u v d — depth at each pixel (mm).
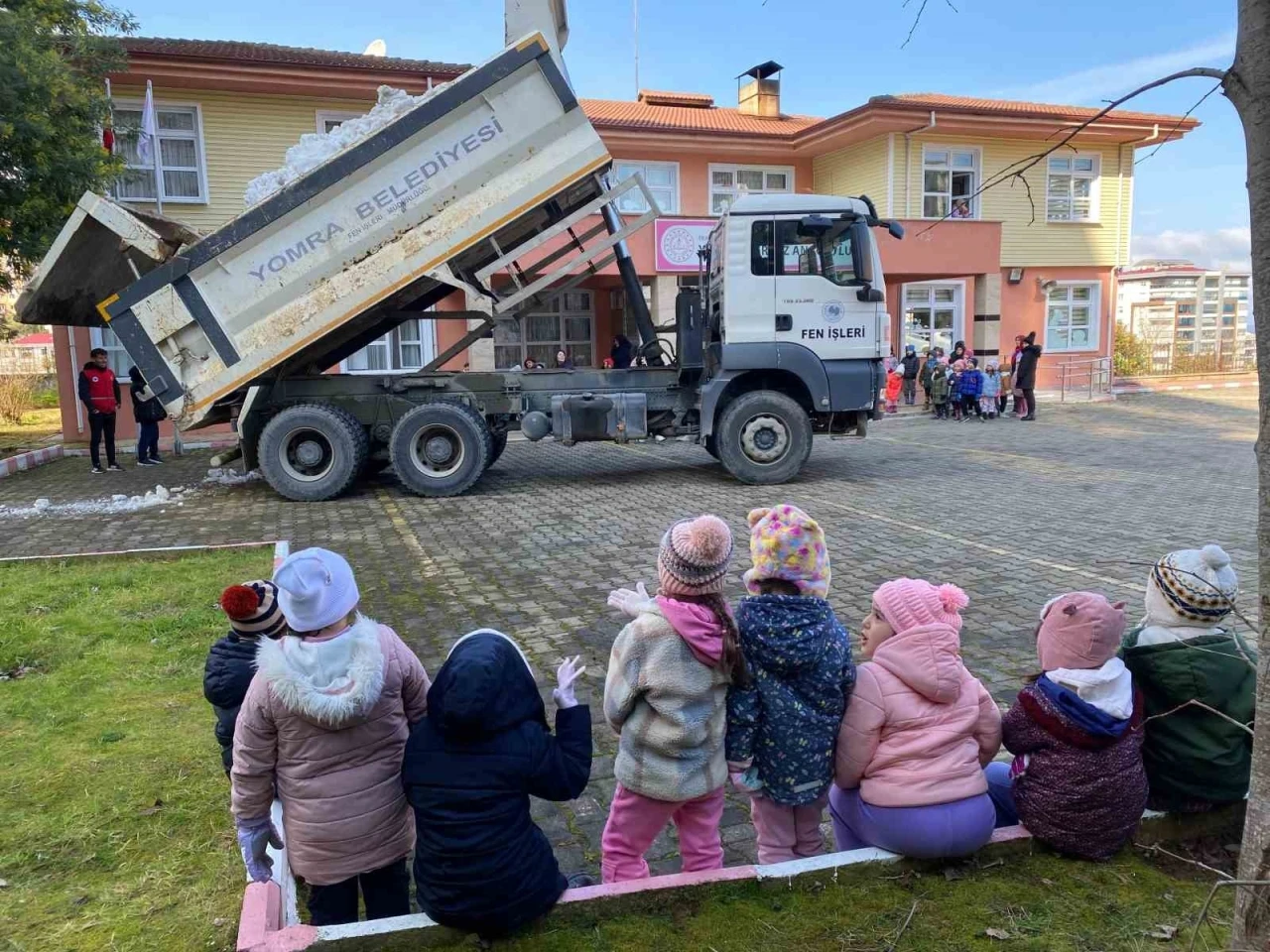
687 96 25250
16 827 3197
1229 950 2152
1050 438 15672
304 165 9367
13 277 13094
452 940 2381
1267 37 1796
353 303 9219
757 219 10188
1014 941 2408
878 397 10602
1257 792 2094
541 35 9023
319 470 10164
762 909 2551
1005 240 22938
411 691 2582
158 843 3100
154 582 6441
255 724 2344
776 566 2654
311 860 2420
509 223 9336
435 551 7633
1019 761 2898
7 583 6441
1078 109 22969
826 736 2670
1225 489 10336
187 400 9203
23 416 21703
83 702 4316
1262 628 2041
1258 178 1840
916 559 7172
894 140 21031
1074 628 2678
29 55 11023
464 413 10195
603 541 7934
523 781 2338
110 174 12539
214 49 16312
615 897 2514
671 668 2564
